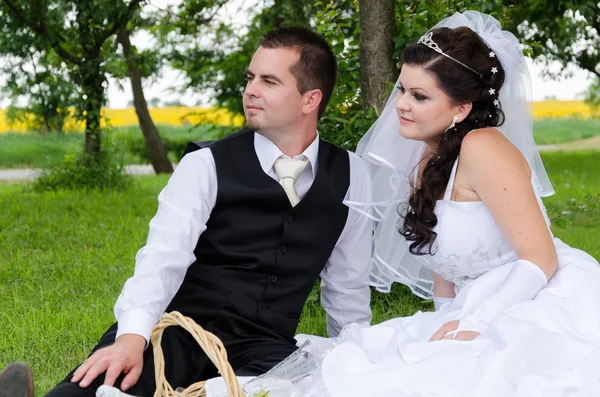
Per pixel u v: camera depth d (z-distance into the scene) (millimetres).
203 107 26438
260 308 2615
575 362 2051
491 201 2285
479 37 2395
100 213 8570
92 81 11516
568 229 7367
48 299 4812
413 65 2367
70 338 4008
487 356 1986
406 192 2721
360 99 4918
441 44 2346
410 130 2424
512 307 2189
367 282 2914
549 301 2193
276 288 2629
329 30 4840
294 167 2645
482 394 1890
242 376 2408
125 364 2215
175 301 2633
